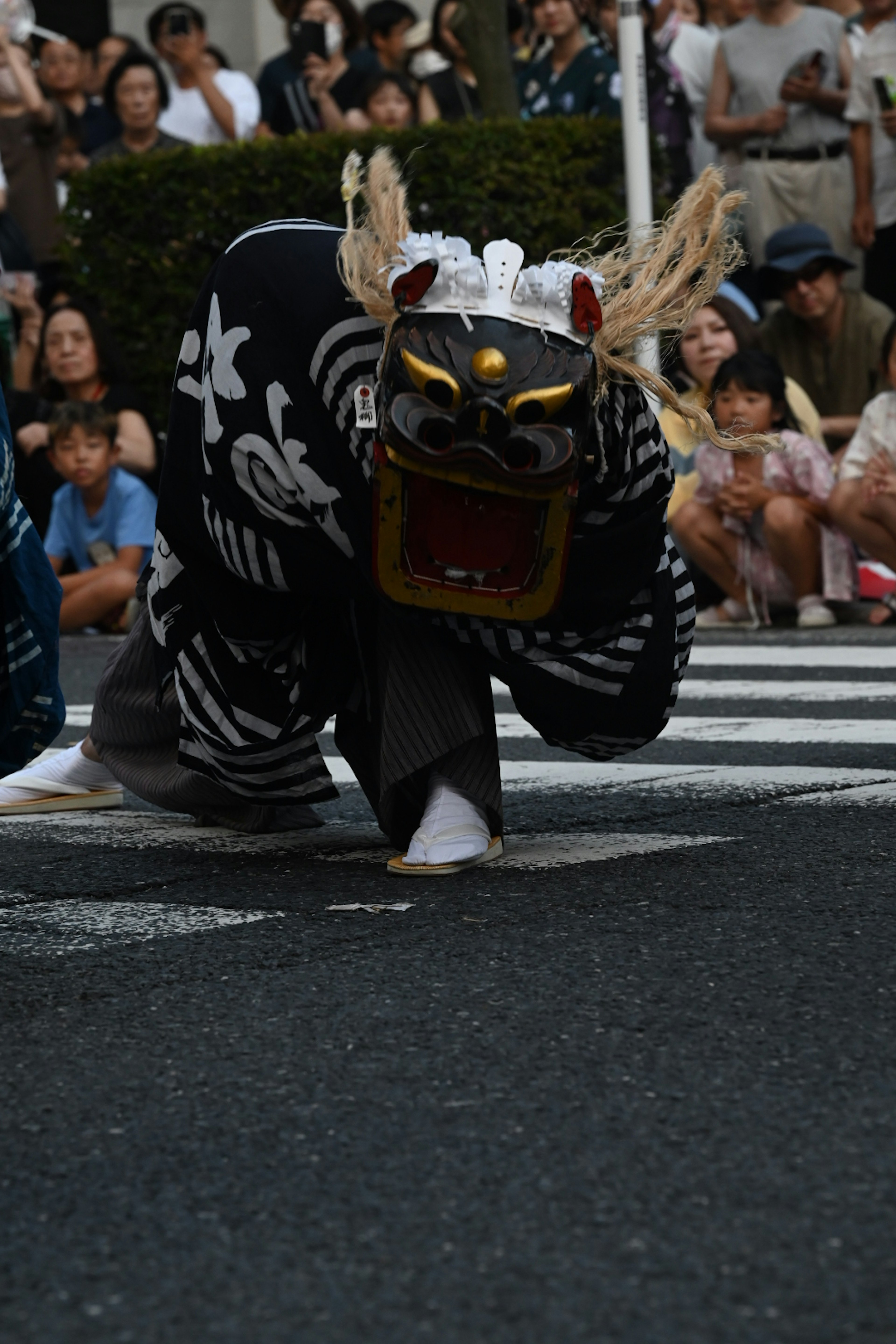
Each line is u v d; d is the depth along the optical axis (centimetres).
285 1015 335
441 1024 326
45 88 1800
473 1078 296
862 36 1464
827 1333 207
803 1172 254
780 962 361
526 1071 299
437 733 452
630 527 432
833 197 1436
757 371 1140
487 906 419
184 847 511
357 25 1706
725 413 1152
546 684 448
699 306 427
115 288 1471
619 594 441
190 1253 233
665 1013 329
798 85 1407
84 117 1797
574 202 1416
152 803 542
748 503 1147
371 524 419
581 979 352
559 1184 252
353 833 532
